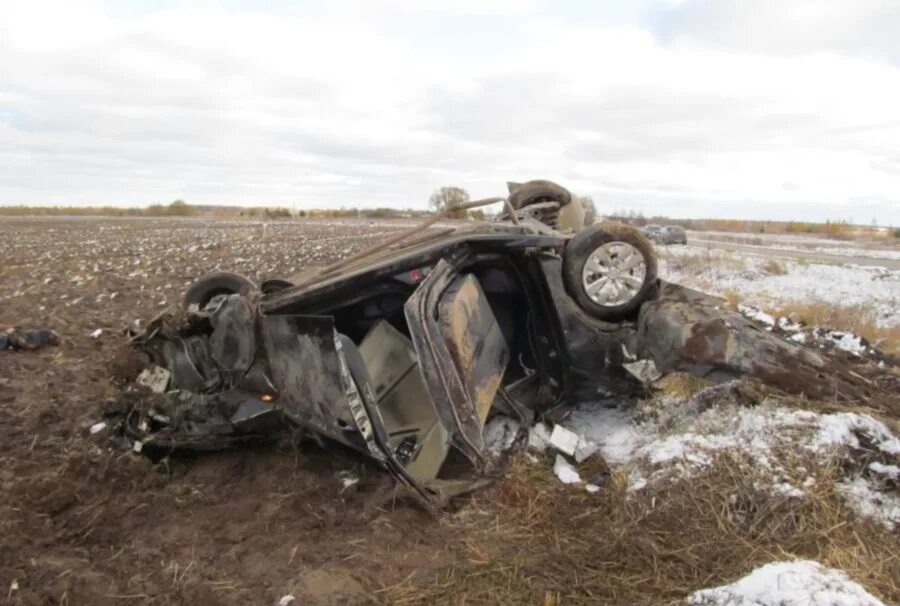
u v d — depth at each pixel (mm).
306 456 4816
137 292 12320
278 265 17359
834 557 3389
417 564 3611
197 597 3287
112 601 3258
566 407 5477
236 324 4555
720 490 3904
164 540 3830
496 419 5051
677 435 4582
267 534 3898
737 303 11227
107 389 5449
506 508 4137
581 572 3484
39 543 3727
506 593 3332
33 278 14242
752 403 4879
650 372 5430
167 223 55375
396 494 4188
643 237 5332
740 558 3477
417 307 4031
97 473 4523
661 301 5156
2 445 5020
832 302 13844
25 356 7566
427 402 4812
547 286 5230
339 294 4547
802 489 3826
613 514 3980
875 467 4016
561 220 7520
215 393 4711
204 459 4891
